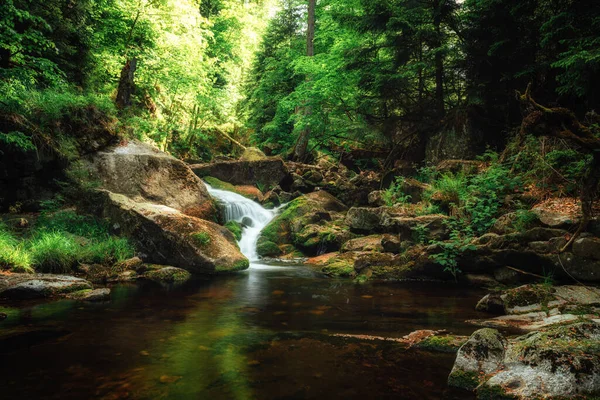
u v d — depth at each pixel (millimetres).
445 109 15938
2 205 10383
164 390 2984
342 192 17125
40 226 9781
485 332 3379
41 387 3018
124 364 3527
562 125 6344
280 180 18359
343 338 4363
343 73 17609
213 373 3332
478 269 7922
